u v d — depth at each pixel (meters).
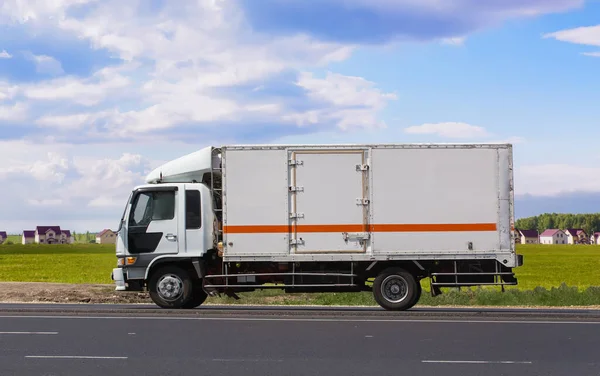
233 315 16.72
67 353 10.91
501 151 17.61
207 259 18.48
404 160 17.56
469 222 17.53
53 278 45.62
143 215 18.45
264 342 12.04
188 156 18.72
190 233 18.27
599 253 106.00
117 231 18.55
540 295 22.50
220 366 9.77
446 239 17.50
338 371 9.42
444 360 10.27
